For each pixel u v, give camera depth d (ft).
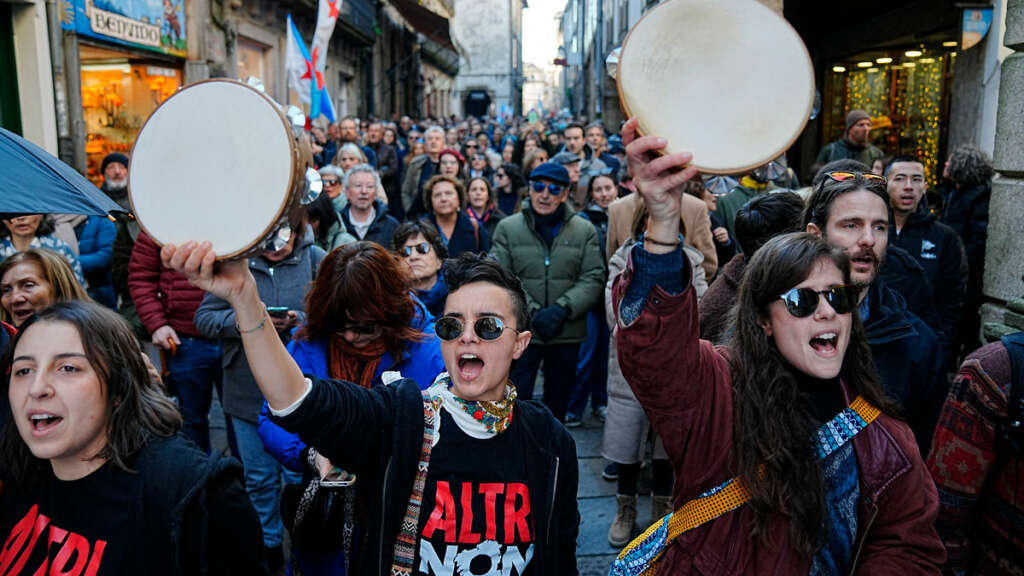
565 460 6.27
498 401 6.06
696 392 5.28
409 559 5.70
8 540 5.64
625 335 5.10
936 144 31.63
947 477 6.61
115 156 20.35
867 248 7.76
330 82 65.67
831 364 5.33
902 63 34.88
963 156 18.13
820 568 5.30
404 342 8.59
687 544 5.39
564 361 15.33
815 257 5.32
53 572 5.39
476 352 5.94
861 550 5.42
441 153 28.43
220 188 4.50
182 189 4.56
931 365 8.27
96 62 30.35
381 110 86.99
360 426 5.64
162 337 13.26
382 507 5.70
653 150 4.42
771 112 4.35
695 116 4.41
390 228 17.83
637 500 14.38
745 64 4.42
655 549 5.84
